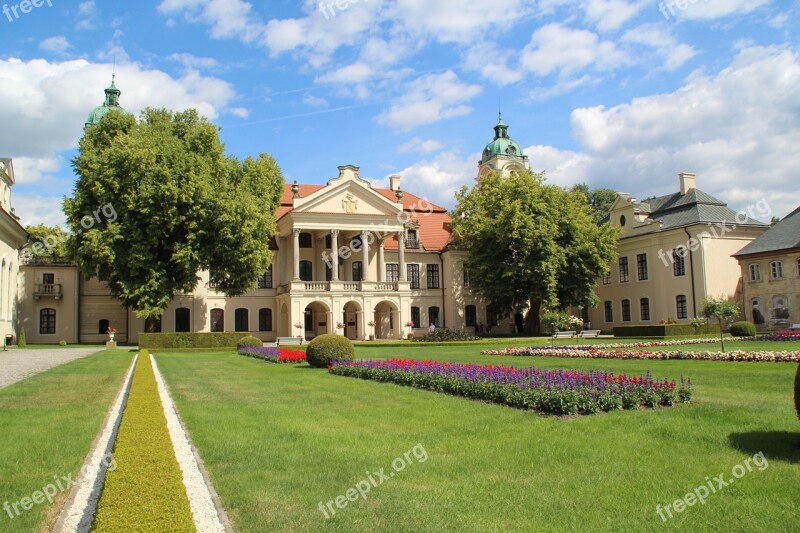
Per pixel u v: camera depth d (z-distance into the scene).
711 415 11.10
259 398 15.29
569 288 54.56
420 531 6.04
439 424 11.21
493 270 53.56
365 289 56.78
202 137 45.34
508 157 74.38
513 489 7.26
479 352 33.41
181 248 41.56
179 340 42.53
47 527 6.36
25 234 46.62
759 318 50.28
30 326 52.72
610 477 7.62
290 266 59.34
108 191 41.56
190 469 8.38
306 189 65.00
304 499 7.01
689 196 57.03
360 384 17.97
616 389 12.55
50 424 11.30
